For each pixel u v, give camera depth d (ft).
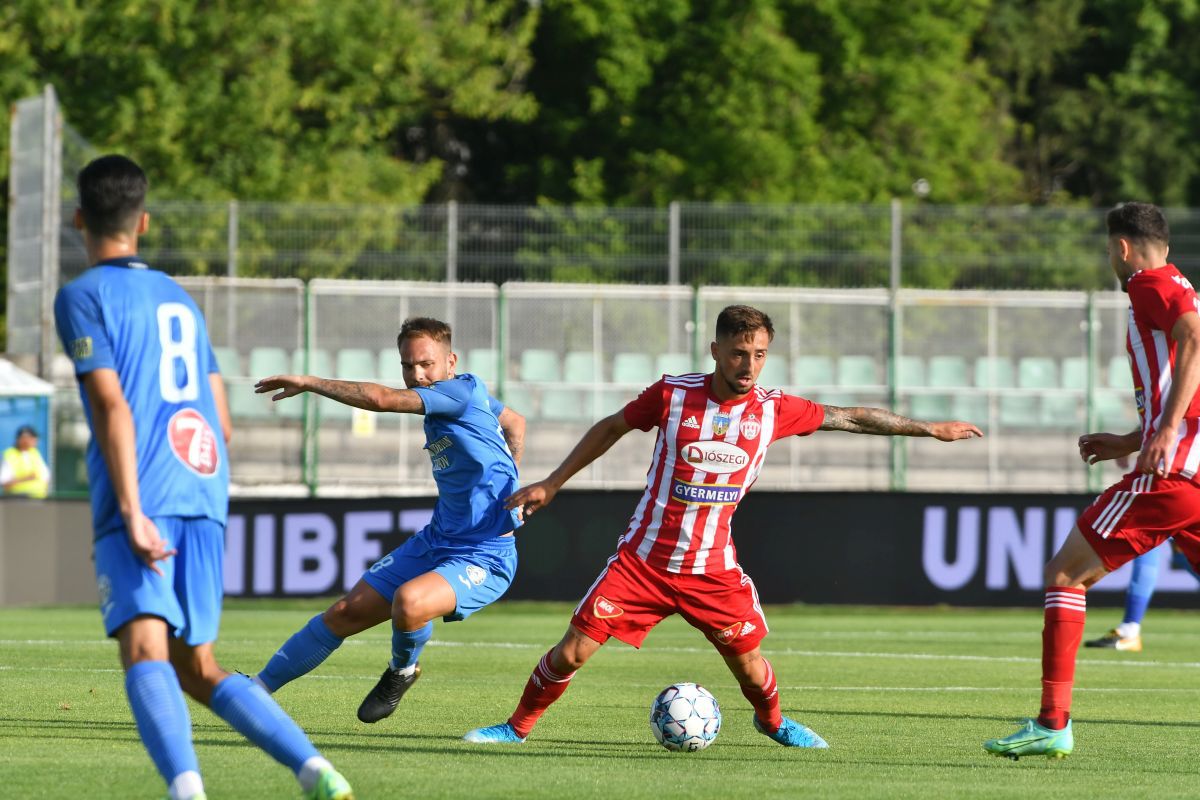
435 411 75.72
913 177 419.33
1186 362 66.39
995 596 184.03
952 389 255.70
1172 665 127.54
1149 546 68.23
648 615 70.59
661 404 68.85
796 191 396.16
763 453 69.26
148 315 49.39
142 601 47.62
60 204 251.80
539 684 72.90
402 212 255.91
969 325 255.70
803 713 89.97
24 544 185.26
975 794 58.80
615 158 419.33
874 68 414.82
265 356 245.24
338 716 84.38
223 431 51.65
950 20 431.84
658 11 411.34
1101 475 255.70
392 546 184.65
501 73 421.18
